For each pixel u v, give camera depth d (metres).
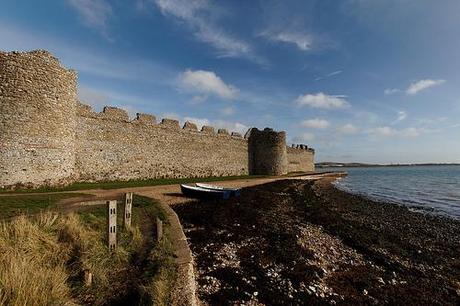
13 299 4.31
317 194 26.30
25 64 16.47
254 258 8.11
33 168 16.45
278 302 5.80
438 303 6.65
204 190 16.97
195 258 7.75
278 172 44.69
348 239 11.03
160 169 28.39
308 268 7.71
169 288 5.01
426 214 18.89
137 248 7.17
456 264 9.53
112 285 5.48
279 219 13.70
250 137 44.09
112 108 24.36
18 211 9.51
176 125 30.77
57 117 17.75
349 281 7.29
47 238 6.53
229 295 5.78
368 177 69.62
